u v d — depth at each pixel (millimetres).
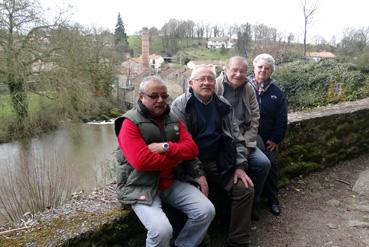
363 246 2965
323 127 4535
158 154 2188
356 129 5020
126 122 2240
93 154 14242
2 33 16422
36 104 18312
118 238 2256
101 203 2439
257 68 3340
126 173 2287
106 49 25516
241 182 2656
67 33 18156
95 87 22875
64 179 4656
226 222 3137
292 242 3021
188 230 2354
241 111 3037
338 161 4816
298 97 10008
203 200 2330
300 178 4305
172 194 2404
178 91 18203
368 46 12984
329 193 3984
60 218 2238
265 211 3557
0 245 1929
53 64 17969
